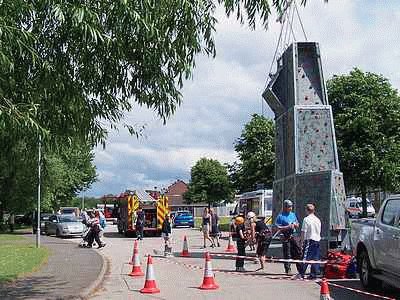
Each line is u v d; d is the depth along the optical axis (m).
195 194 93.62
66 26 7.96
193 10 8.69
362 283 13.38
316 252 15.59
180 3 8.37
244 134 53.25
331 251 16.22
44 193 44.94
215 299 12.14
